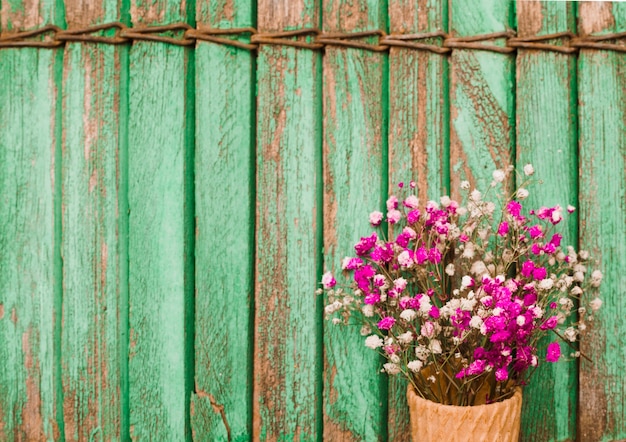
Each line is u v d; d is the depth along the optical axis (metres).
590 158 1.45
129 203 1.51
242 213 1.50
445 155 1.48
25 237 1.52
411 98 1.47
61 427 1.53
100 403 1.52
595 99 1.45
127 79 1.51
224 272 1.50
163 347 1.51
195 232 1.51
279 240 1.49
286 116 1.49
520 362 1.31
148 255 1.51
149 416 1.51
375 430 1.48
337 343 1.49
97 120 1.51
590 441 1.46
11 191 1.52
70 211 1.51
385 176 1.49
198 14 1.51
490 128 1.46
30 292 1.52
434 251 1.32
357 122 1.48
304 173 1.49
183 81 1.50
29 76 1.52
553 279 1.34
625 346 1.45
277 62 1.49
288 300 1.49
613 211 1.45
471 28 1.47
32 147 1.52
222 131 1.50
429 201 1.39
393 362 1.32
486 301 1.22
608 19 1.45
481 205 1.35
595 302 1.37
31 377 1.53
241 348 1.50
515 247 1.33
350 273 1.48
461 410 1.26
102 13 1.52
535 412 1.47
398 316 1.41
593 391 1.46
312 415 1.49
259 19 1.50
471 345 1.30
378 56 1.48
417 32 1.48
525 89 1.46
